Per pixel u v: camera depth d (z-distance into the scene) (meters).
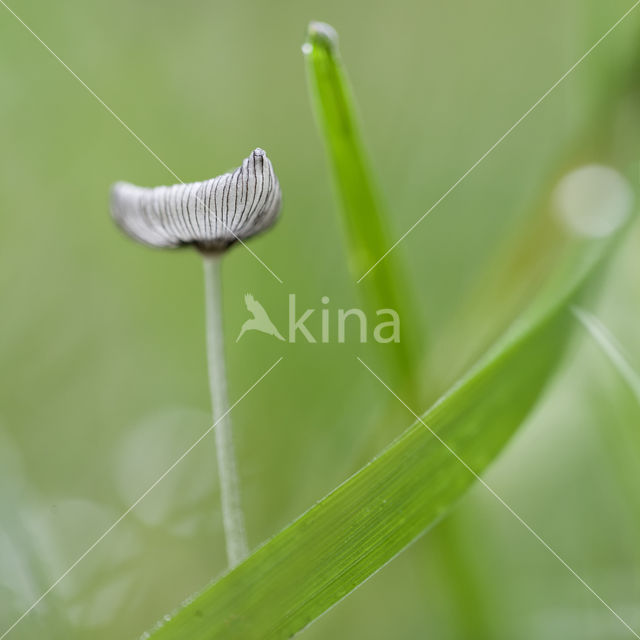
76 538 0.21
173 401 0.23
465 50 0.27
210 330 0.18
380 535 0.17
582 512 0.21
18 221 0.23
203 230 0.18
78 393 0.23
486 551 0.20
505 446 0.18
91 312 0.23
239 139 0.26
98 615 0.20
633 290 0.21
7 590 0.19
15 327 0.23
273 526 0.22
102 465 0.22
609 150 0.21
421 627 0.20
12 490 0.20
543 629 0.20
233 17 0.27
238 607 0.17
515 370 0.18
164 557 0.21
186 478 0.22
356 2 0.28
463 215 0.26
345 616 0.20
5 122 0.24
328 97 0.19
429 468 0.17
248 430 0.22
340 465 0.22
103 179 0.25
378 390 0.22
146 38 0.26
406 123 0.27
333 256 0.24
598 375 0.20
